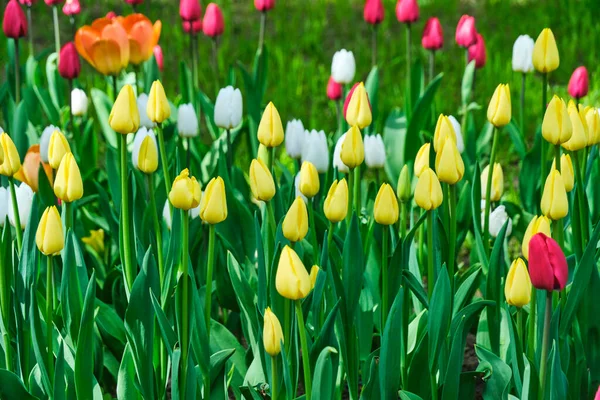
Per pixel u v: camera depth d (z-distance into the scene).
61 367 2.74
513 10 11.14
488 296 3.23
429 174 2.75
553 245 2.43
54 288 3.36
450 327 3.10
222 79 8.78
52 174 3.94
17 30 4.91
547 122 2.96
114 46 4.23
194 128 4.14
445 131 2.92
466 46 5.35
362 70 9.25
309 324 3.50
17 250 3.23
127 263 3.13
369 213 4.29
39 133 5.38
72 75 4.82
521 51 4.96
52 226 2.63
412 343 3.43
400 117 5.47
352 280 2.97
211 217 2.64
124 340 3.45
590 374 3.27
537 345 2.91
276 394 2.63
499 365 3.01
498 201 4.13
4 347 2.95
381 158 3.77
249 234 4.14
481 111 7.72
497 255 3.16
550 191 2.76
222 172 4.05
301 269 2.42
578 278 2.89
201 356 2.82
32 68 5.57
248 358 3.45
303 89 8.45
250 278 3.80
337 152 3.47
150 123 4.27
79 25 10.25
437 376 3.29
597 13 10.70
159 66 5.55
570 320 2.98
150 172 3.06
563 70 9.00
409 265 3.60
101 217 4.71
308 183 2.96
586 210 3.28
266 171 2.81
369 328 3.51
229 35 10.14
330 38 10.31
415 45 9.84
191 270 2.78
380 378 2.88
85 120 5.36
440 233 3.26
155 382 3.09
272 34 10.41
